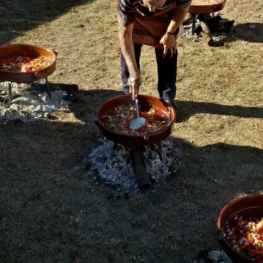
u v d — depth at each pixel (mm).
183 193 3670
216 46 5496
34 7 6316
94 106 4574
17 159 3963
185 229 3396
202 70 5098
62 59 5281
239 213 3119
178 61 5234
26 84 4699
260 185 3762
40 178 3793
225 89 4824
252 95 4746
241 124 4371
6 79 4219
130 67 3586
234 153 4043
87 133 4242
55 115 4441
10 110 4422
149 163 3824
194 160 3963
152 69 5109
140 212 3518
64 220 3447
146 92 4766
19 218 3465
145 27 3904
